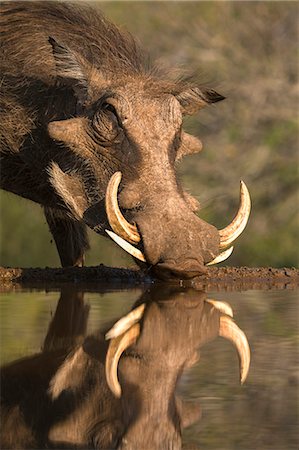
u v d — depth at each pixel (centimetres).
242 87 3209
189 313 1080
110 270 1376
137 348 901
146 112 1209
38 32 1366
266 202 3192
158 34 3369
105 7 3356
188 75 1357
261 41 3372
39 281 1339
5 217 3434
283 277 1392
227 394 752
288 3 3375
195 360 859
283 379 794
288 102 3225
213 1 3366
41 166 1352
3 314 1055
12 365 830
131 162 1190
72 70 1275
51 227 1577
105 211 1229
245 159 3175
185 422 691
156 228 1102
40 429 680
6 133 1358
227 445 646
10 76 1351
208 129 3247
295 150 3198
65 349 890
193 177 3150
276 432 670
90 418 698
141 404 730
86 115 1259
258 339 940
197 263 1088
